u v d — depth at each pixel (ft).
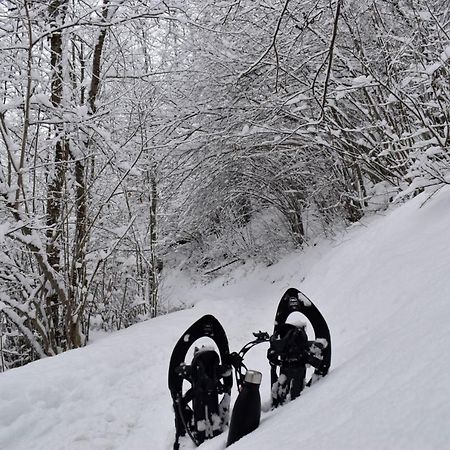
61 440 10.67
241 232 36.22
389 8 21.90
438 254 12.36
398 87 17.67
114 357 15.42
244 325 21.16
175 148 27.96
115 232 22.56
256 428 7.49
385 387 5.33
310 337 13.92
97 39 22.67
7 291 22.67
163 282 39.55
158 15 21.57
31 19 18.03
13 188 18.22
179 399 9.14
